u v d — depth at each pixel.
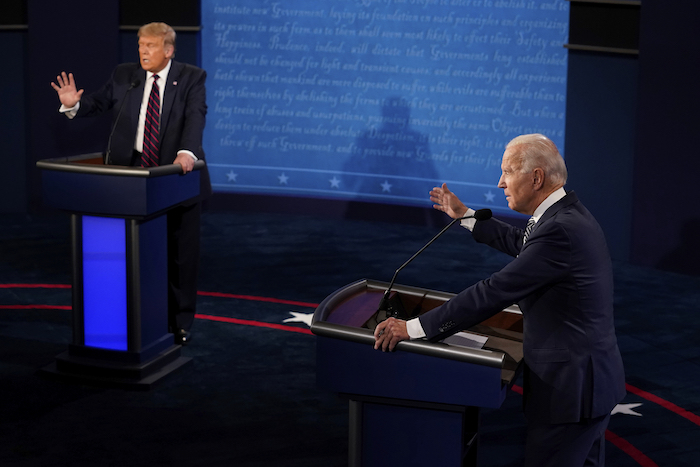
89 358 5.16
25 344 5.78
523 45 9.14
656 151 8.08
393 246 8.92
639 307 7.03
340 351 2.94
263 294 7.14
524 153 2.96
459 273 7.97
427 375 2.84
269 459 4.21
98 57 9.56
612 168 8.55
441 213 9.73
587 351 2.88
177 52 9.89
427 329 2.85
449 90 9.55
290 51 10.01
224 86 10.21
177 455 4.22
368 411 3.00
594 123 8.59
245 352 5.76
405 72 9.70
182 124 5.40
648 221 8.27
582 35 8.50
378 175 10.04
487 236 3.47
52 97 9.64
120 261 5.02
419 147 9.80
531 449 3.00
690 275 8.05
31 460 4.11
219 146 10.35
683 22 7.70
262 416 4.73
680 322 6.64
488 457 4.30
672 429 4.70
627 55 8.28
